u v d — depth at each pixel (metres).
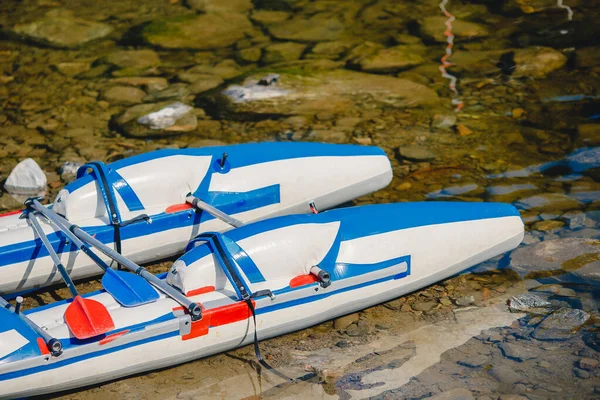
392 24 9.57
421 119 6.94
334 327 4.32
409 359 3.97
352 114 7.09
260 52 8.82
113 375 3.83
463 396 3.64
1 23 10.02
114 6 10.62
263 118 7.09
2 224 4.73
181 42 9.20
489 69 8.05
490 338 4.10
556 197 5.50
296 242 4.17
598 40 8.62
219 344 4.01
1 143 6.70
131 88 7.89
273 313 4.08
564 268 4.72
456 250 4.61
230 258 4.01
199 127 6.95
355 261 4.32
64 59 8.80
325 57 8.56
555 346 3.99
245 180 5.16
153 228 4.82
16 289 4.62
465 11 9.91
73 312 3.77
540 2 10.05
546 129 6.63
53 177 6.14
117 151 6.53
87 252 4.30
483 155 6.22
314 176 5.37
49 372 3.63
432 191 5.70
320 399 3.71
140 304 3.90
